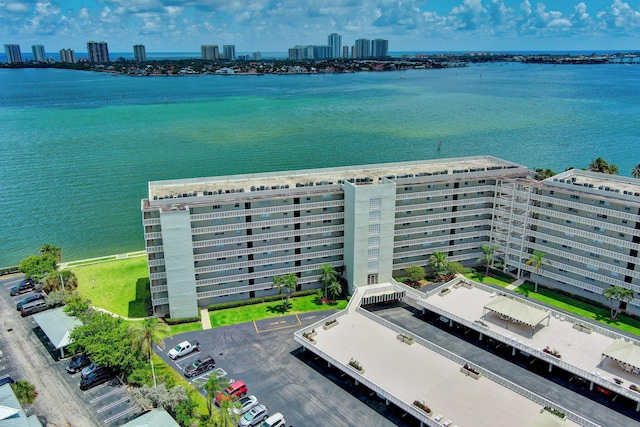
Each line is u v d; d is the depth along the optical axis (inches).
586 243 3764.8
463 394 2564.0
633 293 3516.2
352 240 3722.9
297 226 3828.7
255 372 2957.7
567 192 3786.9
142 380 2736.2
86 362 2960.1
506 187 4146.2
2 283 4222.4
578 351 2960.1
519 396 2554.1
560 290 3996.1
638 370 2709.2
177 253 3415.4
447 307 3496.6
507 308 3225.9
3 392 2471.7
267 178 4158.5
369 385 2652.6
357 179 3860.7
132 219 5826.8
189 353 3147.1
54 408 2608.3
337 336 3132.4
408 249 4192.9
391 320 3577.8
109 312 3683.6
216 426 2401.6
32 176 7357.3
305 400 2706.7
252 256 3774.6
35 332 3385.8
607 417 2583.7
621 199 3535.9
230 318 3602.4
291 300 3878.0
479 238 4424.2
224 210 3614.7
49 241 5246.1
